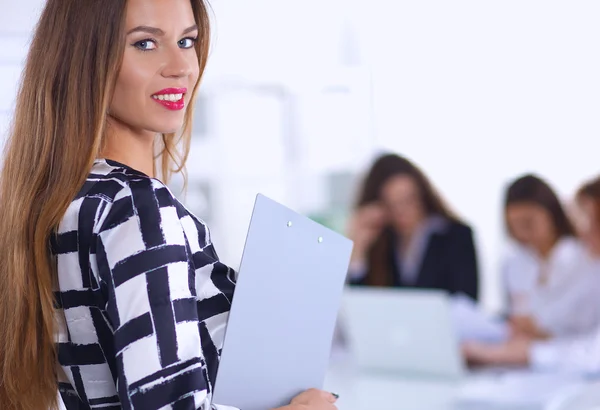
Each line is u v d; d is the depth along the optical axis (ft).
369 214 10.53
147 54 3.37
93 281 3.09
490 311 15.37
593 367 8.55
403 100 15.53
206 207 14.88
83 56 3.30
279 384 3.67
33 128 3.38
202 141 14.79
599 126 15.15
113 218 3.06
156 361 2.90
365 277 10.60
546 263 10.66
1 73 5.42
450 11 15.34
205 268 3.35
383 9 15.31
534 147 15.38
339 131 15.38
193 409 2.92
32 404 3.39
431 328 8.52
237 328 3.42
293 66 15.08
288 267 3.60
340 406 7.54
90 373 3.27
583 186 10.51
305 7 15.02
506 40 15.29
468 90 15.46
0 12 5.44
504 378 8.52
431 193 10.55
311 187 15.31
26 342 3.32
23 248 3.29
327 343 3.86
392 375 8.87
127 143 3.55
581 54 15.10
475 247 10.57
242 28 14.69
